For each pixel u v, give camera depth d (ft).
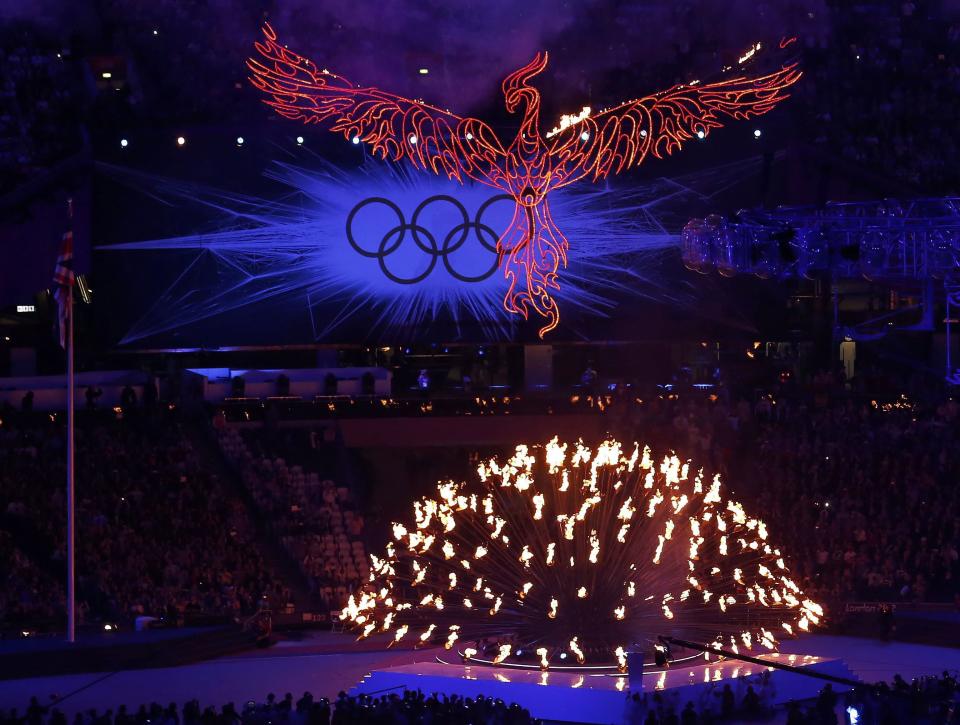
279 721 105.70
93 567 156.87
